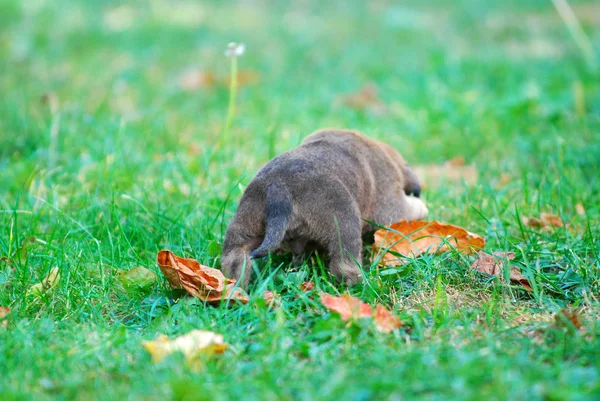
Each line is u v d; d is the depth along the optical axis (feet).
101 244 21.18
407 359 14.10
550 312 17.24
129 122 33.24
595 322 16.06
